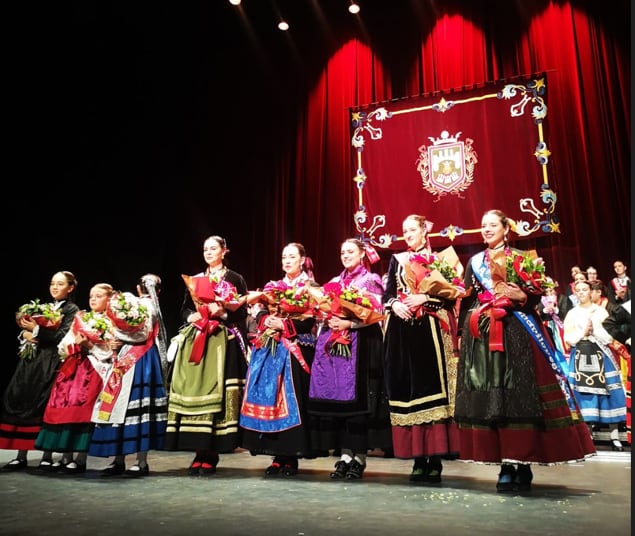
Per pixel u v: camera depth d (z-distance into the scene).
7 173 6.21
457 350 3.17
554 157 6.70
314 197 7.86
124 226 7.42
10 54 6.23
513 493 2.65
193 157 8.48
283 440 3.22
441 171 7.08
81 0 6.79
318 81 8.10
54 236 6.65
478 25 7.27
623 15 6.72
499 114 6.92
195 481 3.07
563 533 1.91
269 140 8.30
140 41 7.61
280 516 2.20
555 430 2.62
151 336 3.49
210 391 3.32
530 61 7.01
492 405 2.64
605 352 5.04
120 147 7.41
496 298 2.74
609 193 6.41
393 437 3.04
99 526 2.05
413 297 3.04
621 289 5.38
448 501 2.48
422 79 7.50
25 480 3.14
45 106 6.59
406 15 7.69
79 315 3.55
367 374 3.20
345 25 8.02
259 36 8.44
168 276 8.15
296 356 3.32
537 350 2.69
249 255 8.17
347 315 3.21
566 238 6.56
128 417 3.28
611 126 6.55
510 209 6.74
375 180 7.41
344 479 3.13
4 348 6.26
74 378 3.52
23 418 3.66
